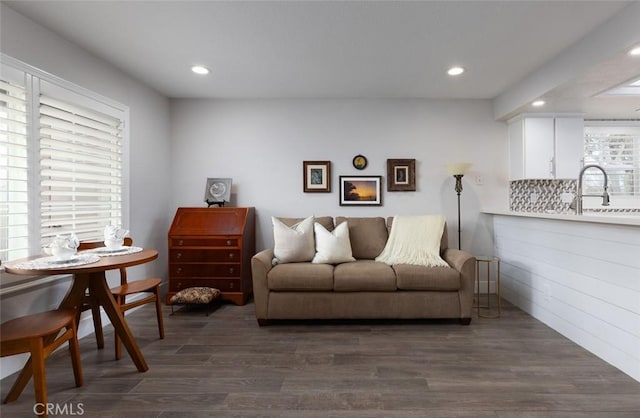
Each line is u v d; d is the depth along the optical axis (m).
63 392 1.80
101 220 2.73
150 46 2.53
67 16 2.11
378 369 2.05
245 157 3.82
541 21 2.15
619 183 3.80
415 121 3.79
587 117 3.71
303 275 2.78
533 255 2.99
